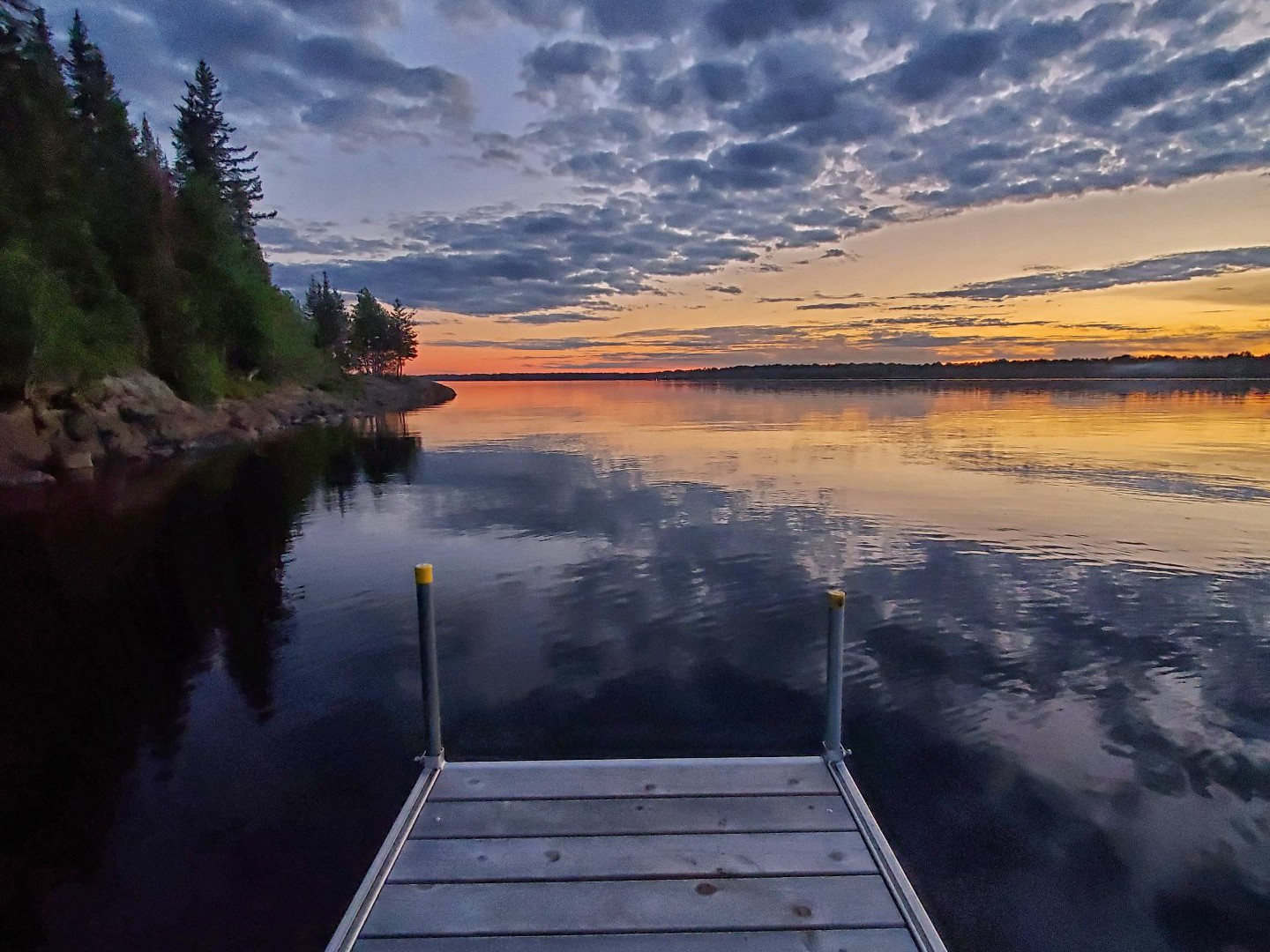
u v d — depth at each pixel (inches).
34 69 1350.9
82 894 158.2
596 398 3668.8
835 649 166.6
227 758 214.7
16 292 896.9
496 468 877.2
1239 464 840.3
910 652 289.1
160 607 360.2
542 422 1759.4
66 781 203.0
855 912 123.3
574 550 463.2
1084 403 2236.7
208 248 1718.8
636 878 131.4
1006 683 260.4
